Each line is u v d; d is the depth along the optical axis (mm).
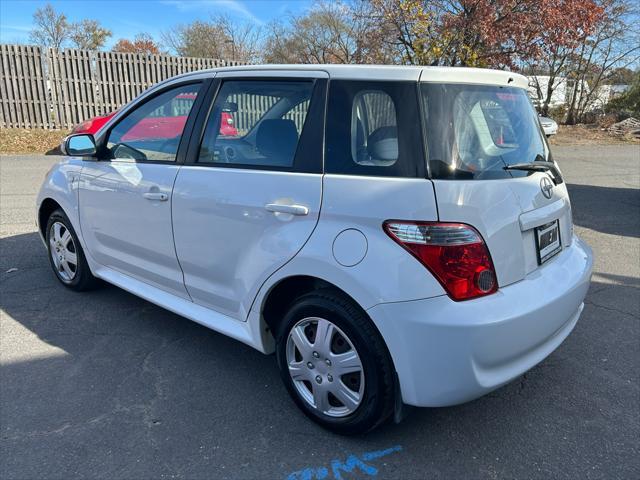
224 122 3150
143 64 15906
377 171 2510
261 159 2938
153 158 3543
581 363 3529
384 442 2727
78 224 4195
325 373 2689
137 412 2918
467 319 2297
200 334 3867
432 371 2350
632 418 2945
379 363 2471
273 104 2941
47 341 3689
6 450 2584
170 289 3568
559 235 3016
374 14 15625
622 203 8750
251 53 32719
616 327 4059
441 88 2539
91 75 15297
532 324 2479
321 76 2783
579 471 2531
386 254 2371
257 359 3541
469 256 2340
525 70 17734
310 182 2654
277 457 2598
